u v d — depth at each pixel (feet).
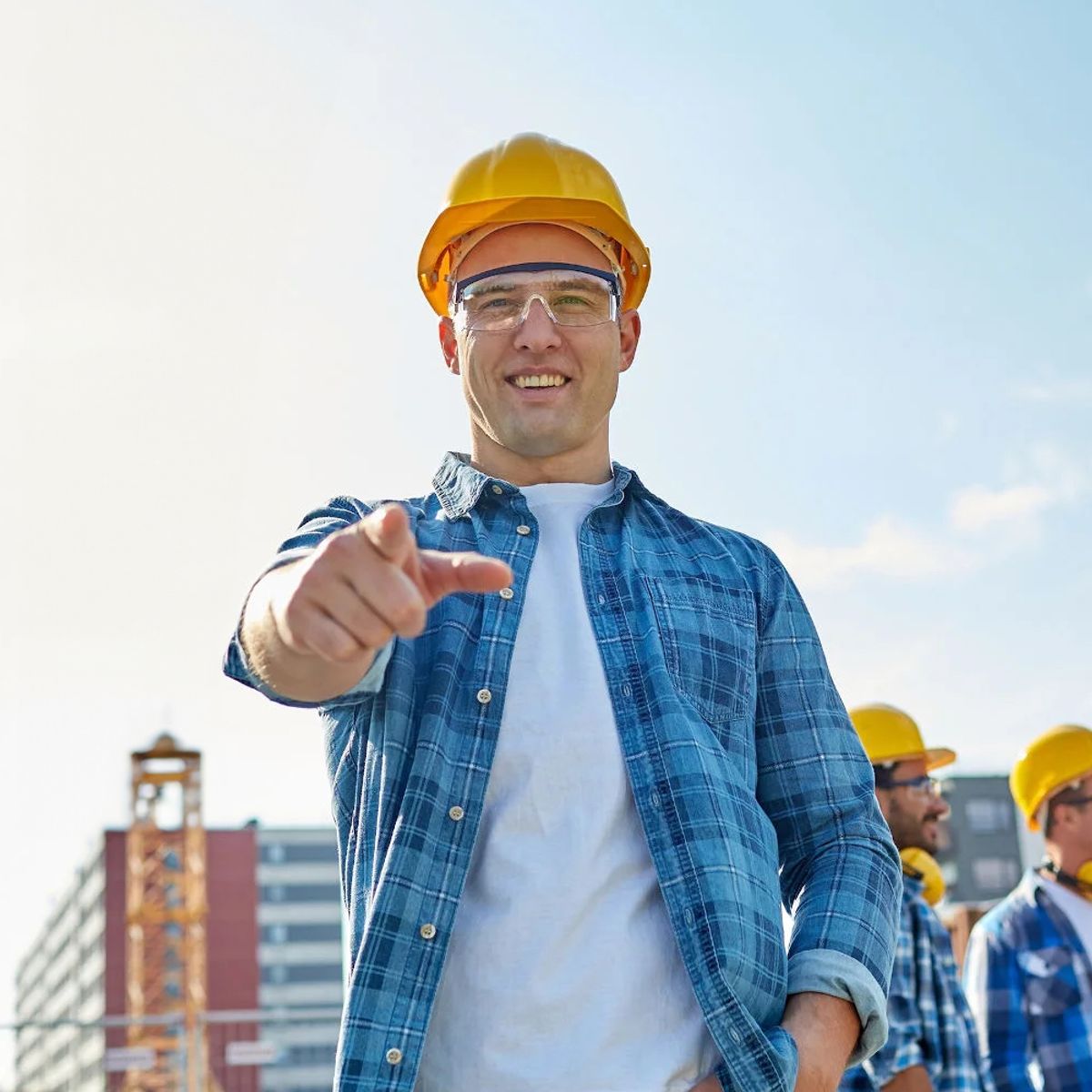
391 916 6.73
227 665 6.56
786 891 7.90
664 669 7.39
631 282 8.85
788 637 8.07
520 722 7.17
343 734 7.36
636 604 7.66
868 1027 7.19
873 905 7.40
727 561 8.12
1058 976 17.49
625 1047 6.67
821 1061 6.86
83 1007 365.61
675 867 6.90
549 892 6.84
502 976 6.73
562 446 8.20
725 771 7.24
